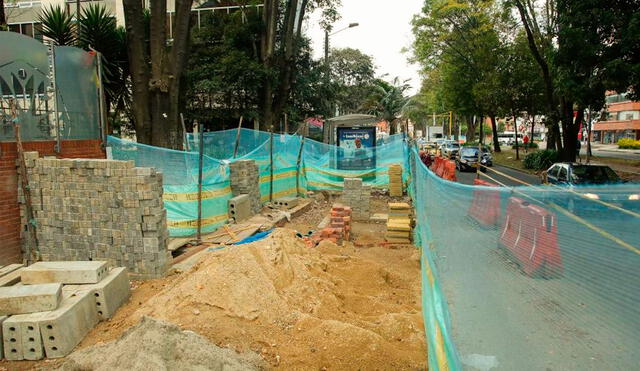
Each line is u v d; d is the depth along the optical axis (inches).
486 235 130.1
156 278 282.8
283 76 974.4
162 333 161.6
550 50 800.3
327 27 1090.7
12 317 193.9
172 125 535.8
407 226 421.4
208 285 217.0
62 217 294.4
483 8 1245.7
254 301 210.4
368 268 301.1
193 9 1067.3
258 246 256.5
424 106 2854.3
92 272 224.8
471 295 120.6
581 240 100.4
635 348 85.6
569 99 757.3
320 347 189.3
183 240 371.2
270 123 951.6
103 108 389.7
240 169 477.7
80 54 366.3
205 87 899.4
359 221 537.6
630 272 90.3
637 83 643.5
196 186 394.3
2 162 291.1
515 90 1323.8
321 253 321.4
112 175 283.3
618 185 113.7
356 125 928.9
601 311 92.2
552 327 101.0
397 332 208.5
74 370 161.6
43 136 330.0
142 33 514.3
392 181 717.3
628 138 2210.9
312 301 228.5
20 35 312.7
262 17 967.6
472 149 1232.8
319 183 730.8
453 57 1545.3
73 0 1034.7
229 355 173.9
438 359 124.8
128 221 283.4
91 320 215.0
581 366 92.9
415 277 312.5
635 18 602.2
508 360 105.9
